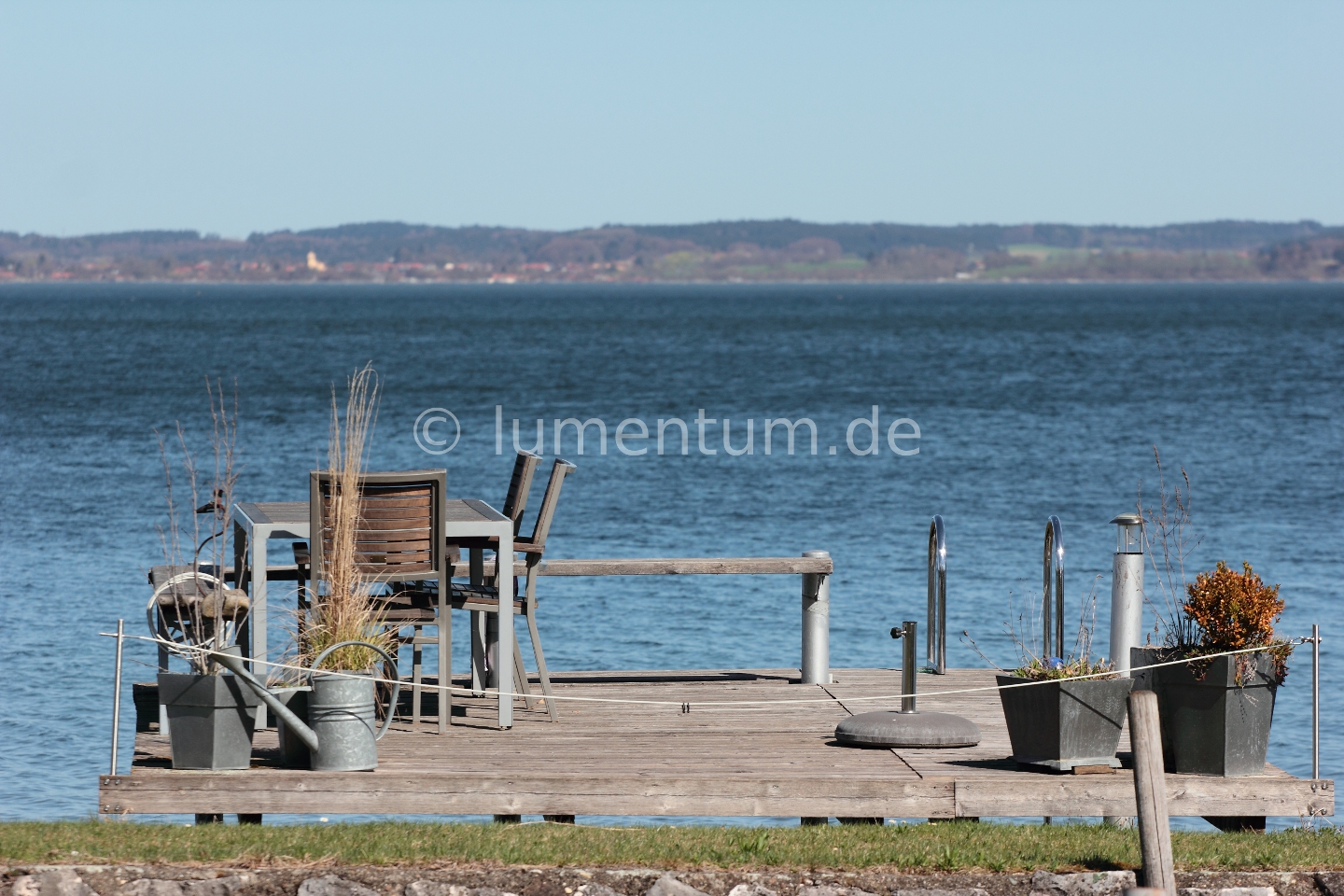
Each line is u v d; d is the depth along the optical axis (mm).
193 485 13445
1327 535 31375
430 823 10352
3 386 78875
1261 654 10664
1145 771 9539
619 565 14727
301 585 12812
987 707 13469
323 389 77750
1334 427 57906
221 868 9320
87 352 116688
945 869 9688
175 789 10180
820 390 80125
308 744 10414
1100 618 22891
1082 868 9711
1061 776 10625
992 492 39031
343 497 11219
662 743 11766
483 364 105312
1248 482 41156
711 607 24156
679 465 45719
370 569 11688
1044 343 137375
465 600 12367
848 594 24953
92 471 42062
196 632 11023
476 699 13625
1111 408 67625
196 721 10398
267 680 10758
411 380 88250
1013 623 22547
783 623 22797
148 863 9336
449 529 11938
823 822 11094
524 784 10367
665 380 89375
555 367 102500
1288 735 16812
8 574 25797
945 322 197750
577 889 9352
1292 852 10156
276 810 10258
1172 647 10922
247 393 74750
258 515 12234
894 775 10648
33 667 19266
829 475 42875
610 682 14797
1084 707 10625
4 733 16375
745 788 10414
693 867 9555
